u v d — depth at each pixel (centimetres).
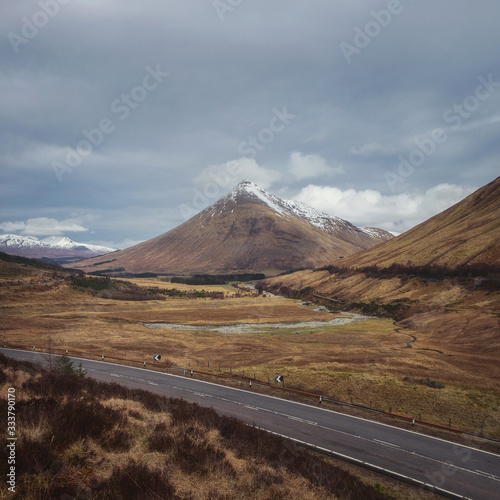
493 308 9356
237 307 15562
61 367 3048
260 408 3019
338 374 4166
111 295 15038
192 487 1243
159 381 3775
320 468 1731
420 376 4216
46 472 1087
